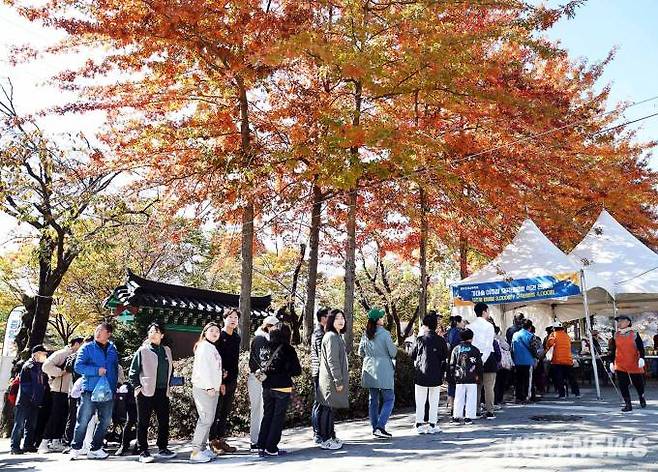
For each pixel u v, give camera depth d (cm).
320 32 1129
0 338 4006
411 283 2847
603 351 1812
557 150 1344
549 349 1343
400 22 1177
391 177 1222
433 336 879
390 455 691
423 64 1122
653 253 1509
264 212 1359
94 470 702
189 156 1277
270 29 1110
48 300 1709
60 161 1560
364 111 1336
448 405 1121
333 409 781
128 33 1067
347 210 1438
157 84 1270
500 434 802
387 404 842
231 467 677
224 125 1298
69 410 944
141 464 740
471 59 1179
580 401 1218
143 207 1670
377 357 845
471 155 1255
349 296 1284
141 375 772
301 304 2706
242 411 1049
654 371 1914
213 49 1112
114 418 947
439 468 592
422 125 1295
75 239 1738
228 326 848
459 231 1525
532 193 1324
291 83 1374
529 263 1312
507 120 1240
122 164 1266
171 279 2827
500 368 1180
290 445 844
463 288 1324
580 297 1669
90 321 2898
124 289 1636
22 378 967
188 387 1084
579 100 1769
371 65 1099
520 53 1423
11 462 833
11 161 1530
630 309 1864
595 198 1495
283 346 759
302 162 1357
